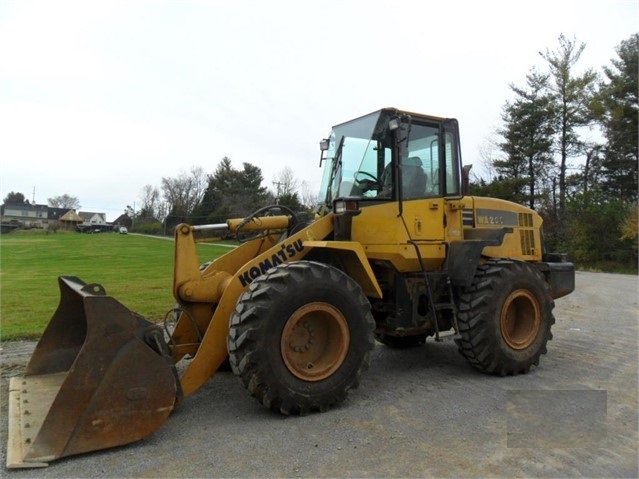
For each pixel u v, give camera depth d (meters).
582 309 9.38
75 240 45.03
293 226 4.95
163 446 3.24
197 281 4.29
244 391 4.37
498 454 3.16
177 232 4.28
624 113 27.58
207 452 3.16
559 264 6.22
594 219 24.06
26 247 33.28
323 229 4.65
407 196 4.79
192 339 4.46
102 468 2.94
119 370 3.20
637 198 26.53
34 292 11.09
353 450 3.20
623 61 27.92
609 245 23.53
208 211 53.59
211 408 3.95
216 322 3.95
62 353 4.35
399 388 4.53
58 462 3.00
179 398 3.59
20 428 3.30
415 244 4.76
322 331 4.05
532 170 30.94
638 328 7.46
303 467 2.97
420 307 5.02
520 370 4.98
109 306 3.21
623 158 28.00
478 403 4.11
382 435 3.44
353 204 4.52
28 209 103.44
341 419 3.74
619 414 3.85
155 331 3.56
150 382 3.28
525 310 5.19
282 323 3.70
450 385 4.62
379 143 4.79
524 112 30.33
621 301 10.55
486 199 5.64
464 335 4.85
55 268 17.70
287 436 3.41
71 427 3.07
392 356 5.77
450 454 3.16
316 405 3.82
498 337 4.85
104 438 3.13
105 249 31.45
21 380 4.15
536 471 2.94
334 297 3.96
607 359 5.61
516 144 30.95
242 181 56.66
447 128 5.18
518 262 5.21
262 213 4.91
